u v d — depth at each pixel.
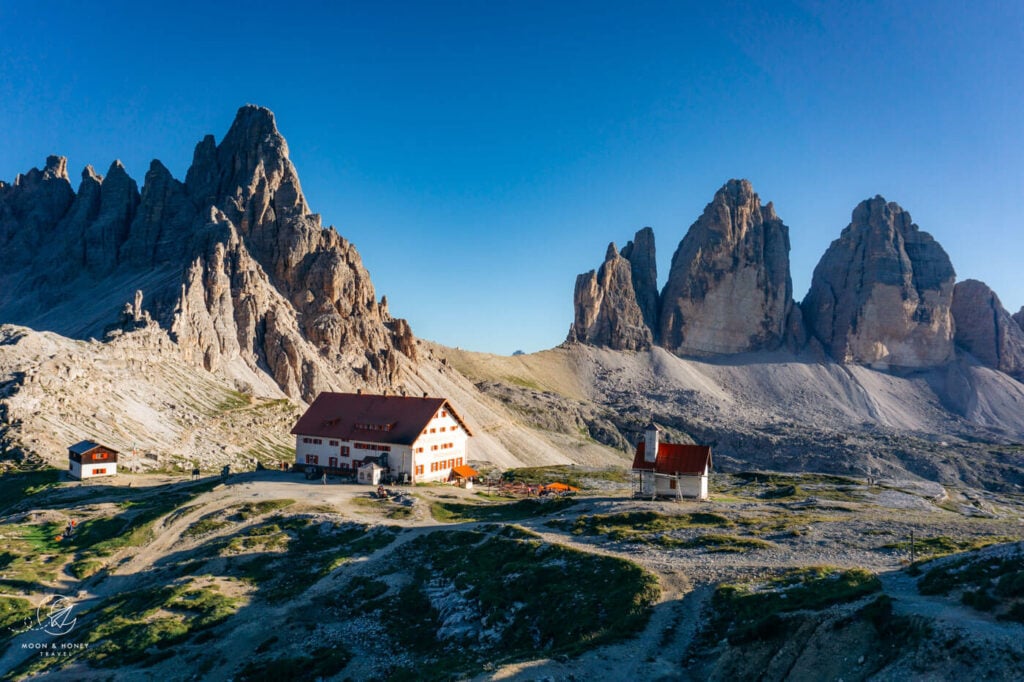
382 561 57.75
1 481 101.31
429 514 79.88
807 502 82.75
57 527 78.06
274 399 184.12
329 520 71.88
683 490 84.56
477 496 98.25
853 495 108.88
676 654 33.25
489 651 39.81
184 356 183.88
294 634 45.97
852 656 27.95
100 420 129.12
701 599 39.12
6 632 51.72
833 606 32.72
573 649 34.44
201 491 93.75
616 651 33.62
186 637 45.97
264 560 61.44
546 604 43.00
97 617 52.06
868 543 52.06
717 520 64.31
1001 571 32.50
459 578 50.53
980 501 127.44
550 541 54.97
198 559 63.19
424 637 44.03
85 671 41.84
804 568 41.84
